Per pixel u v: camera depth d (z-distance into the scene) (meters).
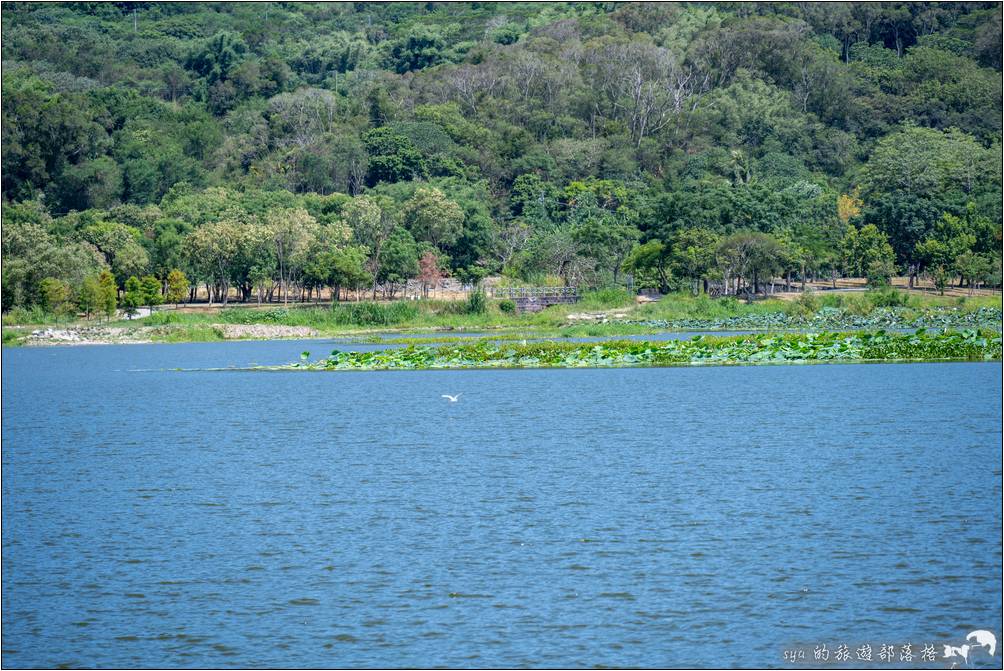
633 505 78.56
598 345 193.00
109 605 59.44
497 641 54.53
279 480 89.94
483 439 109.81
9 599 60.41
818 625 55.66
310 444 108.50
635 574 62.94
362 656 53.25
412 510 78.38
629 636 54.81
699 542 68.75
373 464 96.81
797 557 65.31
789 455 97.06
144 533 72.94
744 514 75.31
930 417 118.25
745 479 86.75
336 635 55.44
